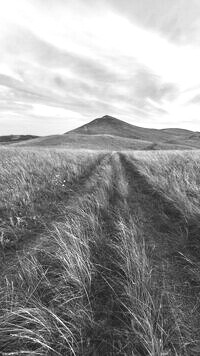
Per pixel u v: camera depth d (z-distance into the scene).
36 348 2.18
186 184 7.73
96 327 2.37
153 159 18.19
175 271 3.44
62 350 2.15
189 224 4.93
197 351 2.16
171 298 2.84
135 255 3.37
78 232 4.16
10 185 7.96
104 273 3.27
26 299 2.69
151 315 2.46
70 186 9.26
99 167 15.40
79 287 2.90
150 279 3.05
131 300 2.55
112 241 4.18
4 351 2.15
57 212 6.09
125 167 16.53
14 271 3.41
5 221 5.30
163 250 4.07
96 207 6.04
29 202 6.45
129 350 2.14
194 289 3.02
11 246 4.25
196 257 3.78
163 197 7.09
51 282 3.09
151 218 5.62
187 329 2.40
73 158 19.38
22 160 13.67
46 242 4.30
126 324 2.38
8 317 2.44
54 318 2.41
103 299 2.81
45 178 9.87
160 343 2.09
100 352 2.13
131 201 7.17
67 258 3.24
